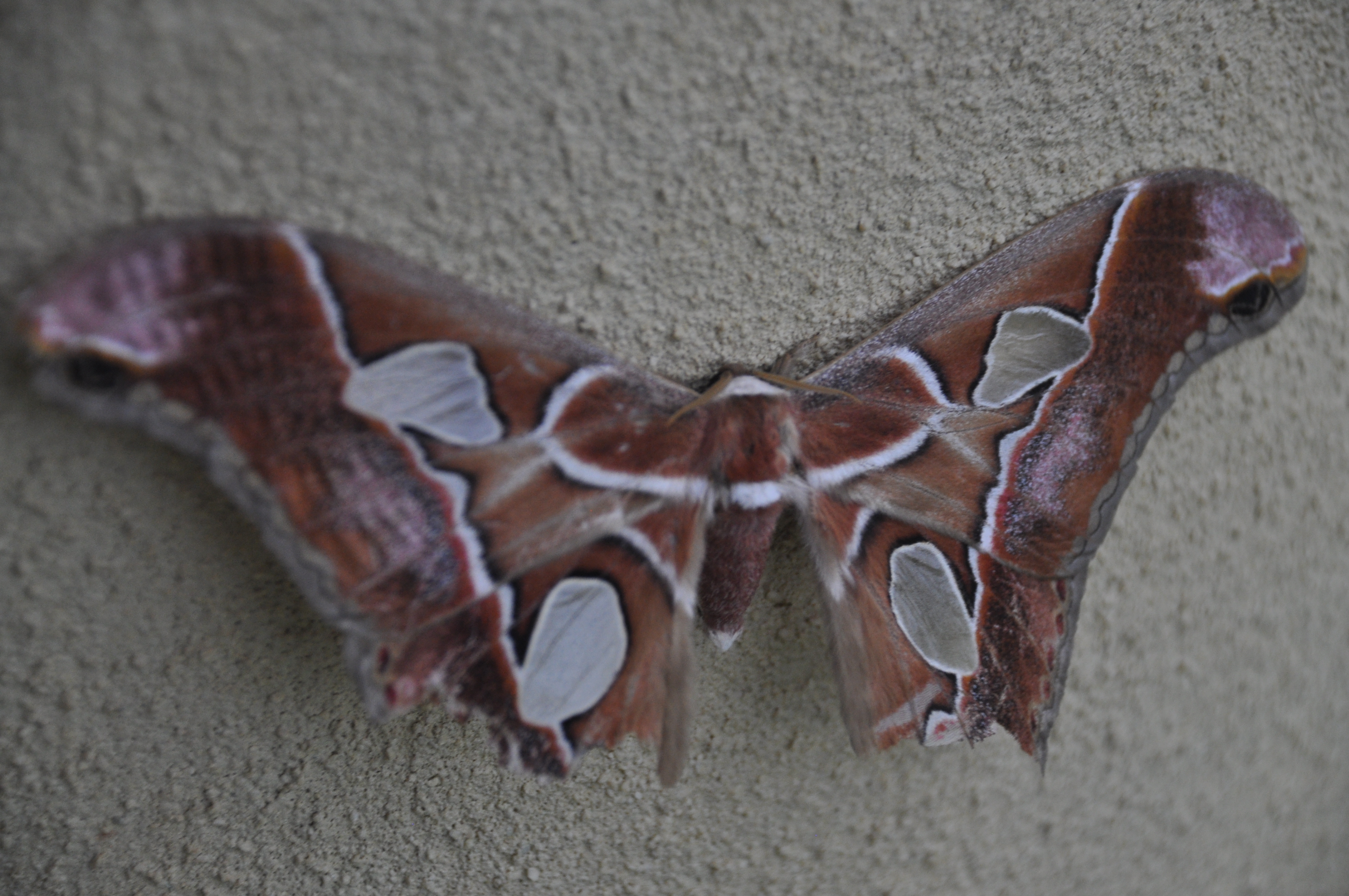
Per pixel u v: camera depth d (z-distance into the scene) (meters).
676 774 0.29
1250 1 0.30
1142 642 0.33
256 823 0.30
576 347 0.28
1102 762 0.33
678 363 0.30
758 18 0.29
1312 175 0.32
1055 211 0.30
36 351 0.26
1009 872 0.34
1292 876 0.36
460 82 0.28
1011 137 0.30
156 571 0.29
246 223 0.27
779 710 0.31
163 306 0.26
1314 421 0.33
